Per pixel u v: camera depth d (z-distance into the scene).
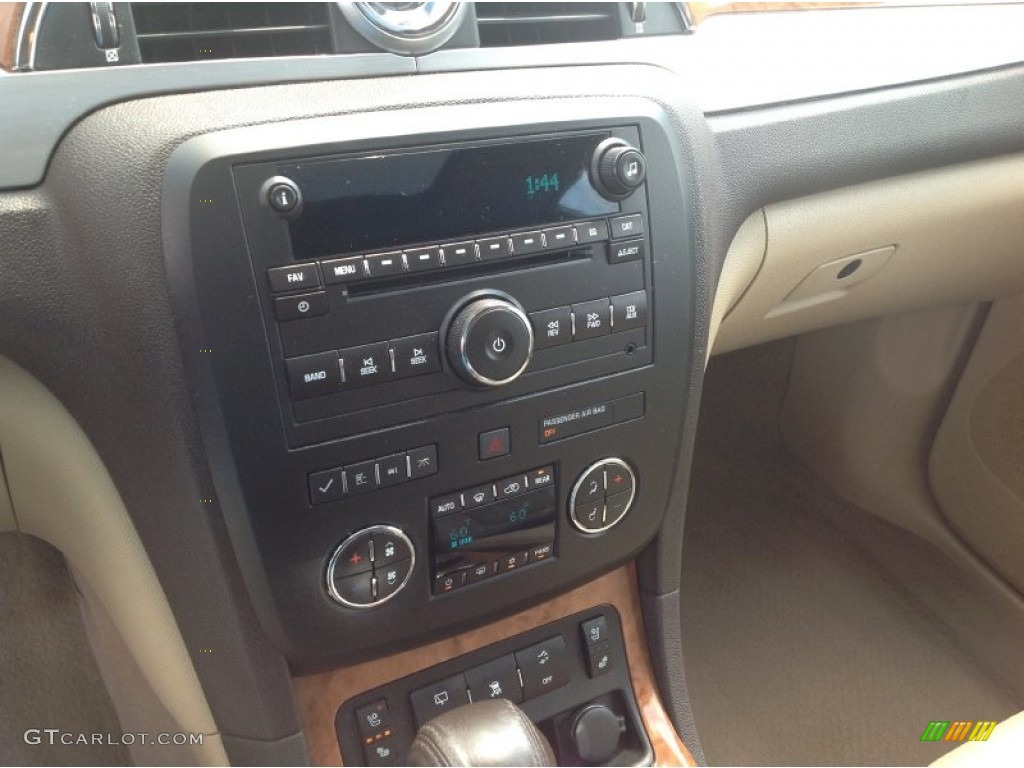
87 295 0.55
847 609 1.34
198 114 0.54
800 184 0.81
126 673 0.86
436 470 0.63
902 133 0.84
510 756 0.58
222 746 0.72
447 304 0.60
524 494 0.68
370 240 0.58
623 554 0.77
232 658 0.66
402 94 0.59
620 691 0.84
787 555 1.42
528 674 0.79
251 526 0.60
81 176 0.54
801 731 1.18
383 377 0.59
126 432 0.58
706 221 0.71
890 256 0.95
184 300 0.54
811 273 0.92
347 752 0.74
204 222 0.53
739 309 0.94
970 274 1.04
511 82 0.62
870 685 1.24
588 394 0.67
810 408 1.45
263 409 0.57
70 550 0.70
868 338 1.31
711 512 1.47
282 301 0.56
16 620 1.11
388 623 0.67
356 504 0.62
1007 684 1.23
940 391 1.25
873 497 1.40
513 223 0.62
